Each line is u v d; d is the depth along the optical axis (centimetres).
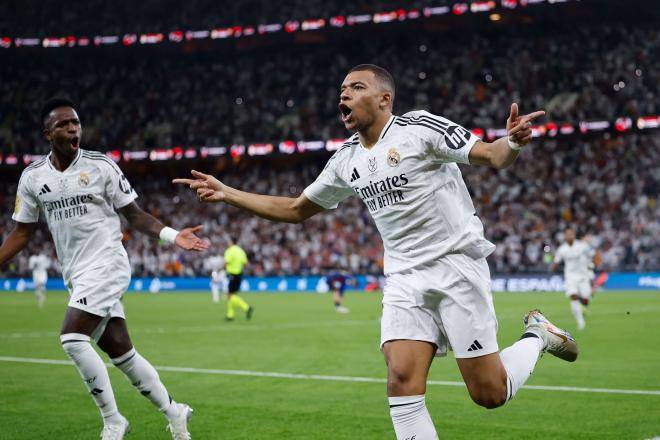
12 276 4328
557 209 3800
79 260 622
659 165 3772
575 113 3862
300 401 838
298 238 4094
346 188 539
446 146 467
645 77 3922
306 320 2012
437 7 4078
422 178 482
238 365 1137
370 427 706
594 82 4006
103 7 4675
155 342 1478
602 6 3956
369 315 2180
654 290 3253
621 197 3747
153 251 4203
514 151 433
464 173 4091
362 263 3847
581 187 3847
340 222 4062
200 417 754
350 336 1574
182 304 2792
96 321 602
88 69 4906
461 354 483
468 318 481
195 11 4556
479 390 491
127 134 4591
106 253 622
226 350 1335
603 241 3591
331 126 4262
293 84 4575
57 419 745
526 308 2320
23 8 4691
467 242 488
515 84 4175
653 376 989
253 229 4191
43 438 665
